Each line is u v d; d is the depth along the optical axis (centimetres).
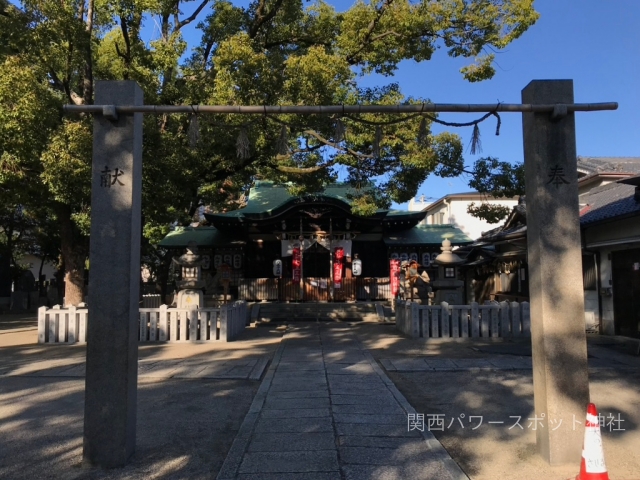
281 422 564
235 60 1161
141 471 436
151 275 3516
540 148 476
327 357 1004
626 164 1692
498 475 429
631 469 436
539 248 467
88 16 1383
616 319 1261
